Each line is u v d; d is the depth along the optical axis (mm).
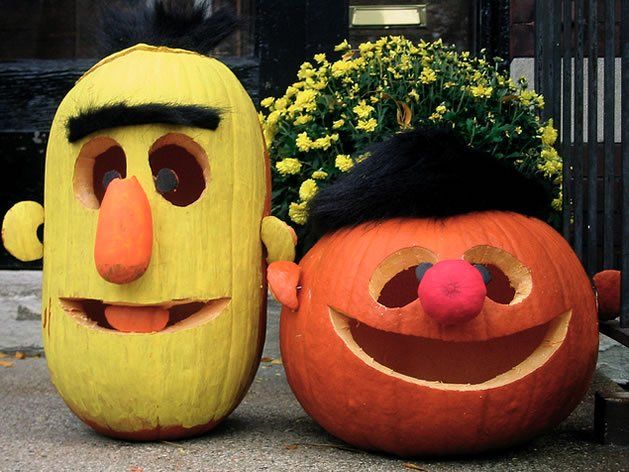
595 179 4176
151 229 3084
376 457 3100
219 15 3721
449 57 4414
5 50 5758
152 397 3164
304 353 3121
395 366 3393
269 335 5227
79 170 3271
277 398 4215
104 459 3068
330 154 4047
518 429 2986
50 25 5738
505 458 3082
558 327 3014
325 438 3381
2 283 5406
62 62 5707
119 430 3266
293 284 3195
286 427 3590
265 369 4883
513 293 3373
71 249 3219
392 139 3156
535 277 2951
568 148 4418
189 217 3186
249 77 5586
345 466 2965
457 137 3125
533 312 2908
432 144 3078
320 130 4090
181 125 3189
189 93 3271
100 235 3008
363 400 2975
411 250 2953
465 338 2846
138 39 3557
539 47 4973
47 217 3373
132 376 3141
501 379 2936
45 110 5703
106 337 3146
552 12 4676
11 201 5707
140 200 3066
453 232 2965
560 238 3221
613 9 3830
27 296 5398
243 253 3320
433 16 6078
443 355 3369
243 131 3375
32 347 5367
